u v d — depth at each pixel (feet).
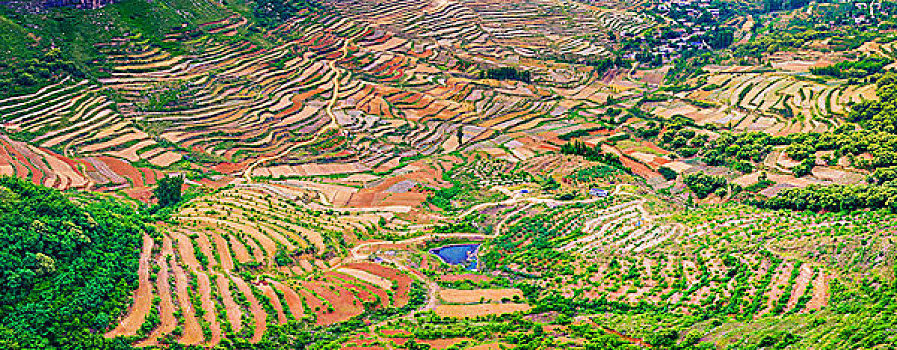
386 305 395.14
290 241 462.60
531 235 492.54
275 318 368.89
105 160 638.94
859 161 588.09
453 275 437.99
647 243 448.65
